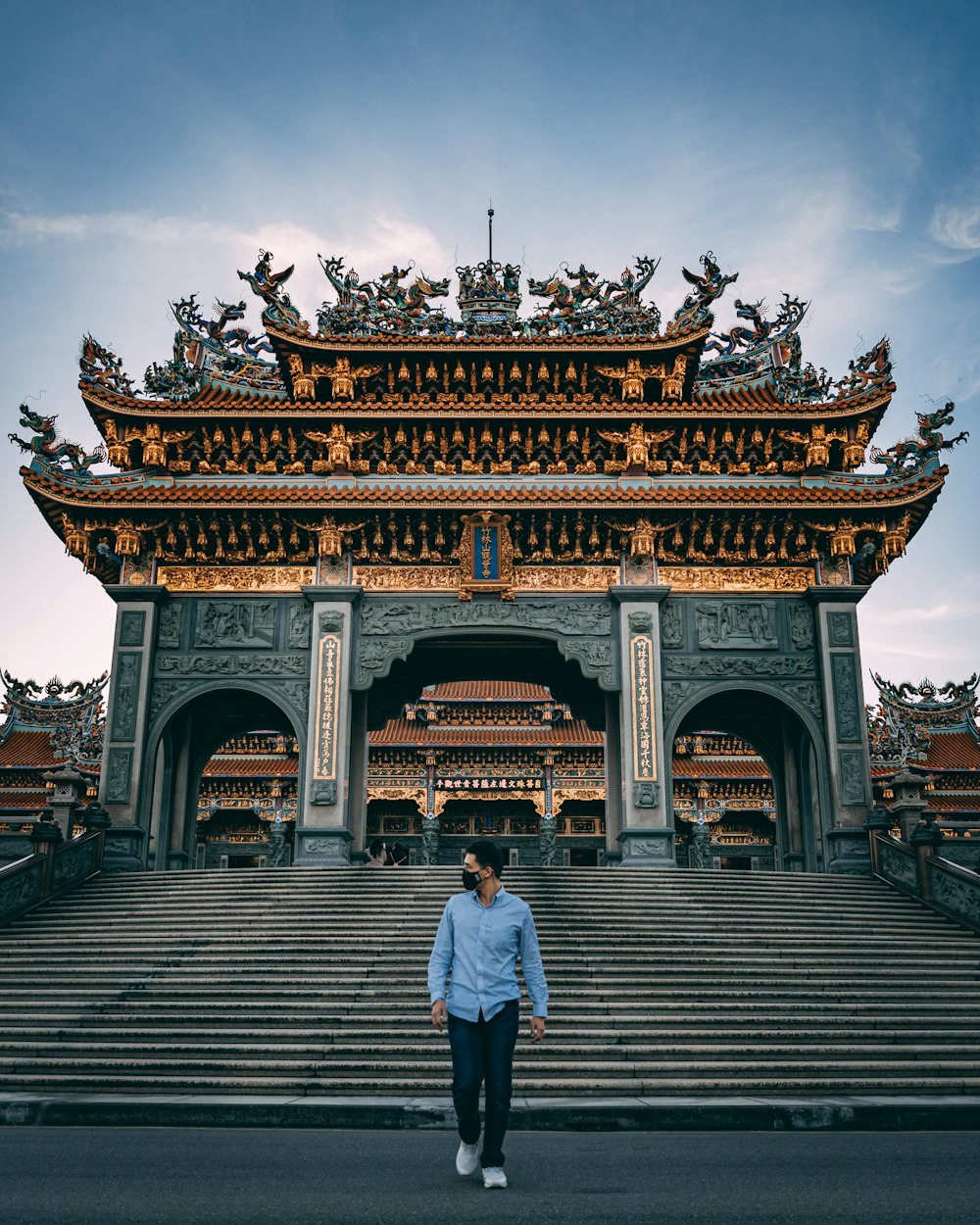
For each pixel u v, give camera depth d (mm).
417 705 57375
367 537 32562
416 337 33094
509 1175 7215
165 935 19453
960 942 19766
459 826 59594
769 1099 11812
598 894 22578
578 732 57781
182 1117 10359
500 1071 7078
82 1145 8633
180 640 31688
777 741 34906
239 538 32375
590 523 32219
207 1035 14164
